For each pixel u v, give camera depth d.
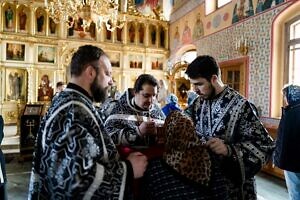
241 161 1.54
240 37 7.12
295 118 2.66
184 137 1.35
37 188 1.29
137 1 11.75
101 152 1.21
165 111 2.78
